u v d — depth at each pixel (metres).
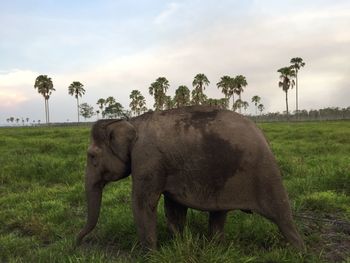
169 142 4.59
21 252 5.39
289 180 9.30
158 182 4.63
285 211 4.49
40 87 90.12
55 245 5.47
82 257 4.74
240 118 4.66
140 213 4.68
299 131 24.38
